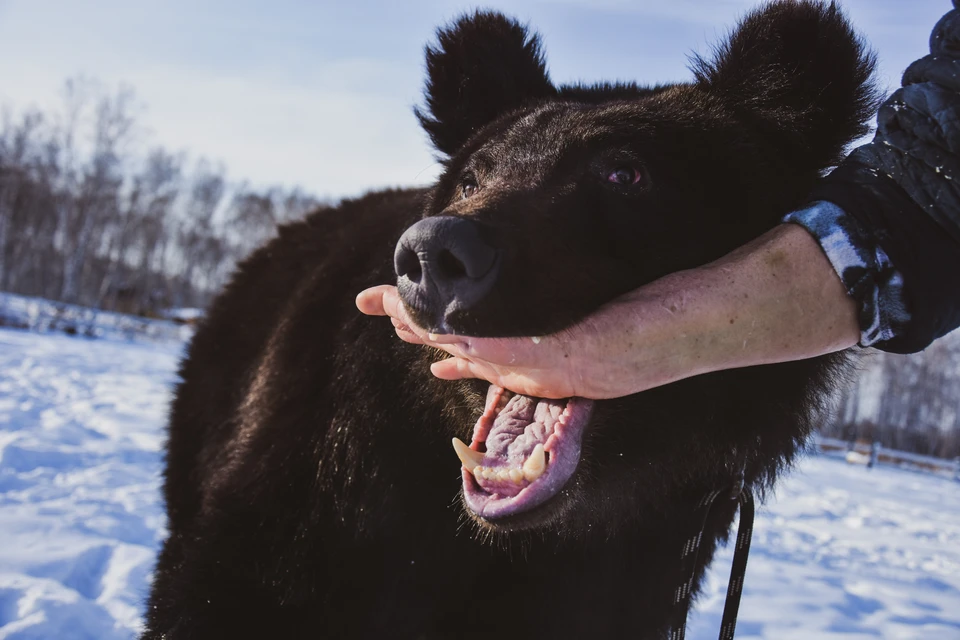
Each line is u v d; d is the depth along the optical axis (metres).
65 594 3.44
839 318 1.54
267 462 2.45
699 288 1.51
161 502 4.40
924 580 7.06
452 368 1.84
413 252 1.60
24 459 6.04
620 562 2.37
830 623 5.12
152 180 61.03
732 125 2.27
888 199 1.56
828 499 12.68
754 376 2.14
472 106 2.90
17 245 50.12
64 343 21.11
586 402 1.96
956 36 1.60
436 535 2.32
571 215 2.01
